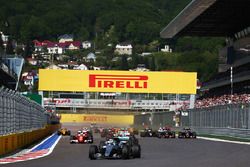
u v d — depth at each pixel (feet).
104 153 161.48
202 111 478.59
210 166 128.36
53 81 634.84
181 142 315.37
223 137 384.47
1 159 160.04
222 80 653.30
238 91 591.78
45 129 433.89
